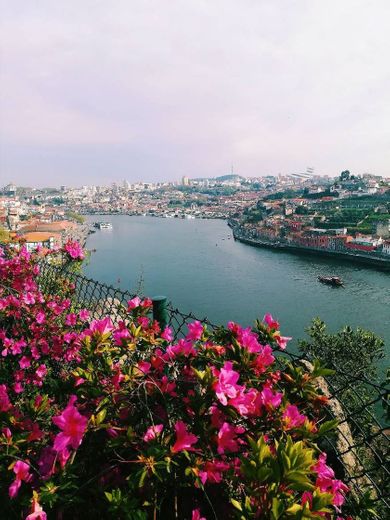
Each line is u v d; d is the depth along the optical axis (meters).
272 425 1.97
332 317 56.94
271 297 69.06
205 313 60.44
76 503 1.89
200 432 1.94
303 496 1.62
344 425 3.13
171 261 107.50
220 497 1.99
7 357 4.08
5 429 2.17
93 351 2.60
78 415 1.89
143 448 1.97
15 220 157.75
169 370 2.57
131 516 1.68
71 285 5.41
